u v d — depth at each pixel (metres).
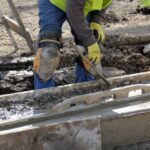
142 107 7.66
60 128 6.98
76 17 7.52
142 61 10.86
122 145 7.52
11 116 8.01
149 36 11.90
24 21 13.58
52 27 8.10
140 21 13.41
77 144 7.11
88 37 7.77
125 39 11.70
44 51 8.07
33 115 7.57
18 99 8.23
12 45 11.83
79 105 7.74
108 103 7.74
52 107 7.95
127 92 7.95
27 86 10.05
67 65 10.67
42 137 6.94
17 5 15.11
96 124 7.12
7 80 10.14
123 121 7.44
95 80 8.38
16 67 10.74
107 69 10.47
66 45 11.41
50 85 8.52
